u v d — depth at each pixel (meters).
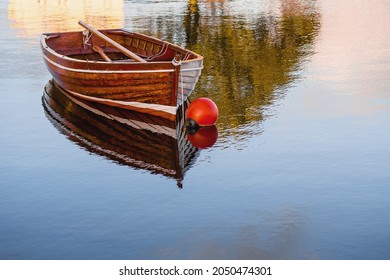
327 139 12.76
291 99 15.91
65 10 34.38
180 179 10.71
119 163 11.51
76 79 15.23
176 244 8.45
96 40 18.61
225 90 16.89
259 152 12.02
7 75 18.75
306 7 35.69
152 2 38.53
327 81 17.84
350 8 34.88
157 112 14.32
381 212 9.33
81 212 9.45
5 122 14.17
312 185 10.40
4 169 11.29
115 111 14.98
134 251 8.27
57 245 8.43
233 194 10.07
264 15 32.16
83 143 12.68
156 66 13.61
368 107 15.08
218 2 38.53
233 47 23.19
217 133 13.23
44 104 15.65
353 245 8.35
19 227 8.95
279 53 22.08
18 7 35.78
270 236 8.62
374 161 11.48
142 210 9.50
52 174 11.03
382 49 22.66
